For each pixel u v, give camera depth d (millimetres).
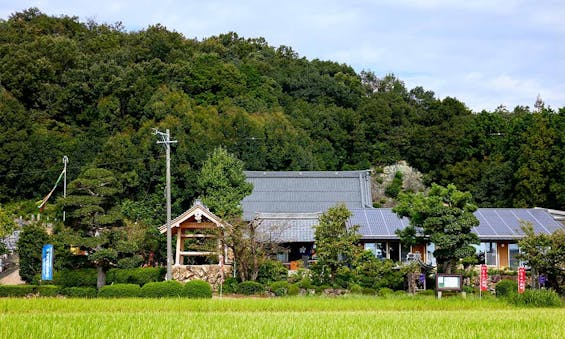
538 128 58875
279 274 38094
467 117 75125
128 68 72625
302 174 59969
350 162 77188
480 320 19844
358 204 57312
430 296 31719
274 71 88000
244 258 36938
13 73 70562
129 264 36094
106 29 96625
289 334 16438
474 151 70000
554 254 33188
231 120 65062
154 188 54344
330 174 60094
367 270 35688
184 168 53344
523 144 60312
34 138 61125
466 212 35750
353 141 77125
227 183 48594
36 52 73938
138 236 42312
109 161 54531
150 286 31125
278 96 81000
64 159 56219
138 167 53656
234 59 89500
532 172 56750
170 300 27203
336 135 76562
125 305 25188
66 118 69562
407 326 18203
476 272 37750
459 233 35375
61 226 39562
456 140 71688
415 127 76688
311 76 87375
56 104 69500
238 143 63875
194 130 58938
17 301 25953
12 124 61000
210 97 71750
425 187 71562
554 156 56281
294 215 47781
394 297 30641
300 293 34438
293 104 80812
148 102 65562
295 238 45656
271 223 46531
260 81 81312
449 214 35125
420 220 36250
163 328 17000
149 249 44594
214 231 37625
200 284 31281
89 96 69688
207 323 18328
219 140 61531
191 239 42562
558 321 19578
